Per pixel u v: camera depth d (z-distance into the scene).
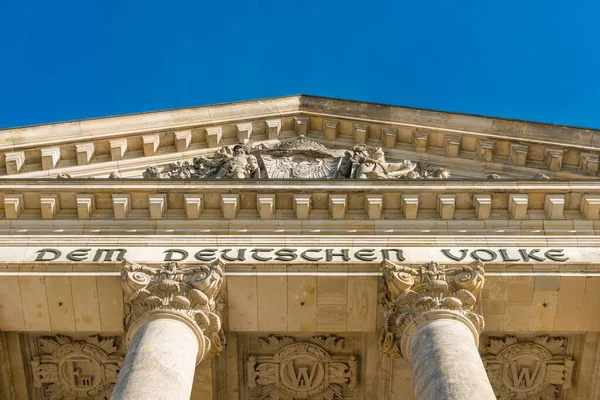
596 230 22.25
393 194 22.50
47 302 20.97
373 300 20.81
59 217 22.44
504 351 22.20
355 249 21.59
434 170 26.16
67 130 26.78
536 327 21.28
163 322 19.00
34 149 26.33
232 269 20.83
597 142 26.58
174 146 28.06
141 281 19.89
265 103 29.33
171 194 22.45
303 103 29.52
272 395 22.98
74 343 22.23
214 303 20.20
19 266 20.78
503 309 21.05
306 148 26.97
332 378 22.69
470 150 27.61
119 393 16.67
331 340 22.16
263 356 22.50
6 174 26.00
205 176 25.16
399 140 28.31
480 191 22.50
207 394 22.00
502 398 22.84
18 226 22.17
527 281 20.78
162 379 17.08
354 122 28.72
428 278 20.16
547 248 21.73
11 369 22.41
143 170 26.98
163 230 22.08
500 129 27.31
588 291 20.84
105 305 21.02
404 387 21.91
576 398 22.58
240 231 22.08
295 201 22.28
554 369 22.45
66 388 22.84
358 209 22.56
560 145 26.61
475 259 21.19
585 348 22.12
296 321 21.19
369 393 22.61
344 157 26.44
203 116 28.52
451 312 19.39
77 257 21.09
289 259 21.00
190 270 20.42
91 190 22.39
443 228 22.25
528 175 26.66
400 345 19.73
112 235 21.97
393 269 20.34
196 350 19.08
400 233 22.05
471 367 17.55
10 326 21.38
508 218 22.50
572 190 22.55
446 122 27.78
